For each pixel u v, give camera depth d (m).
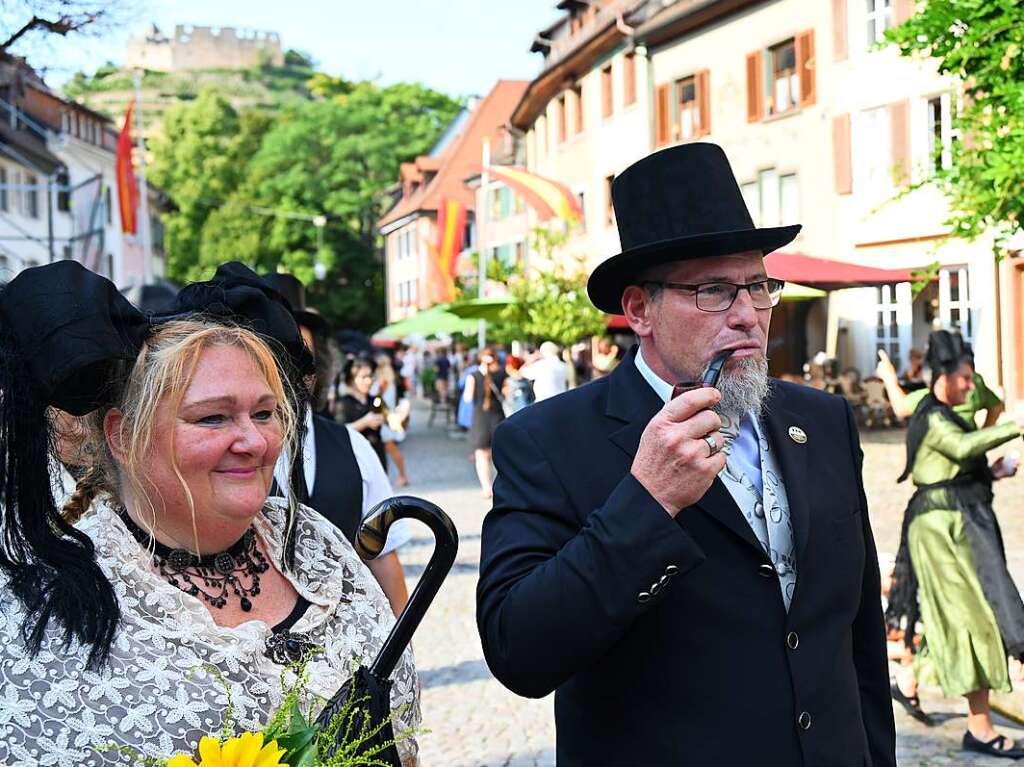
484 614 2.33
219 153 68.81
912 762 5.18
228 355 1.88
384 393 14.13
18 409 1.75
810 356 25.23
